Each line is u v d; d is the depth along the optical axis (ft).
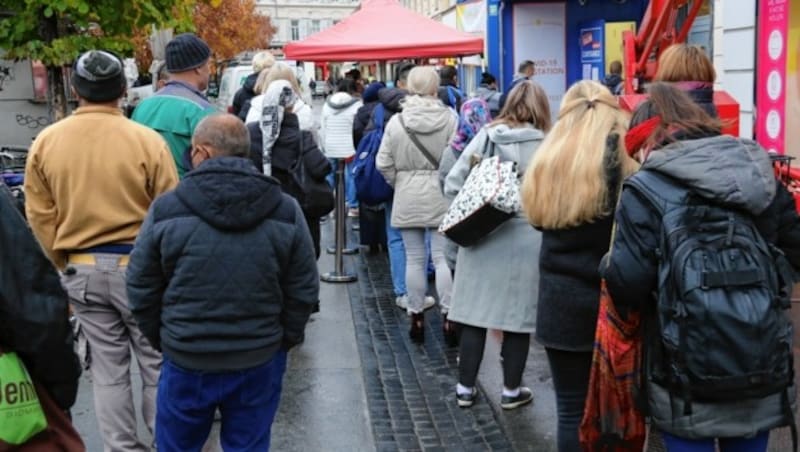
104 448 13.48
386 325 22.30
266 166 19.48
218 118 10.86
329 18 281.74
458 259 16.28
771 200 9.18
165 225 10.35
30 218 12.75
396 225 20.24
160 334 10.80
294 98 19.81
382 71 48.16
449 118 20.08
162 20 25.30
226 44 131.44
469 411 16.35
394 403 16.92
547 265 12.05
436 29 34.04
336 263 27.40
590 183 11.28
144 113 15.43
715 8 34.65
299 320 11.06
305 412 16.48
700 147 9.23
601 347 10.19
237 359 10.52
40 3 23.08
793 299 19.61
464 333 16.31
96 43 24.45
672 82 13.33
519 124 15.17
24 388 7.86
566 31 44.14
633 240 9.31
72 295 12.66
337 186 27.27
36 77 36.11
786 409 9.23
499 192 14.83
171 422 10.86
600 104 11.74
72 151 12.44
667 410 9.29
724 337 8.66
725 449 9.66
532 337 20.68
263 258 10.46
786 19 21.97
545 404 16.52
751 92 24.66
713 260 8.81
